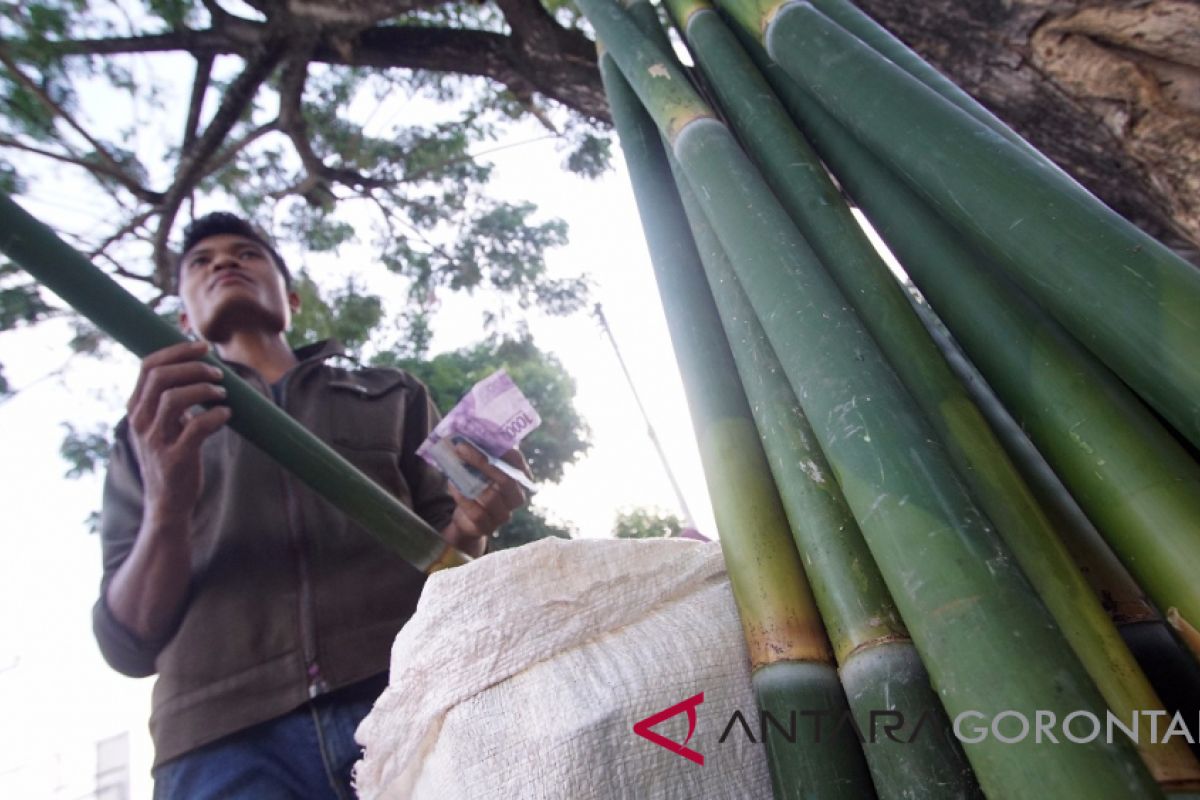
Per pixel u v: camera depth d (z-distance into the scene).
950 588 0.60
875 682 0.68
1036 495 0.83
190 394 1.41
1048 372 0.75
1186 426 0.63
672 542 1.05
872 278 0.88
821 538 0.76
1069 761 0.53
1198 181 1.29
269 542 1.67
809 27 1.04
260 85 3.33
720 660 0.92
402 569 1.69
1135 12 1.30
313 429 1.86
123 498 1.78
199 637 1.58
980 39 1.46
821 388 0.73
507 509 1.59
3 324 3.89
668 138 1.02
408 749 0.91
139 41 3.21
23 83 3.40
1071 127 1.44
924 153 0.84
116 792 11.09
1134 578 0.68
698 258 1.12
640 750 0.85
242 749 1.47
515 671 0.91
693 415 0.98
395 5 2.93
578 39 2.93
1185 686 0.75
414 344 6.47
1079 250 0.70
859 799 0.70
